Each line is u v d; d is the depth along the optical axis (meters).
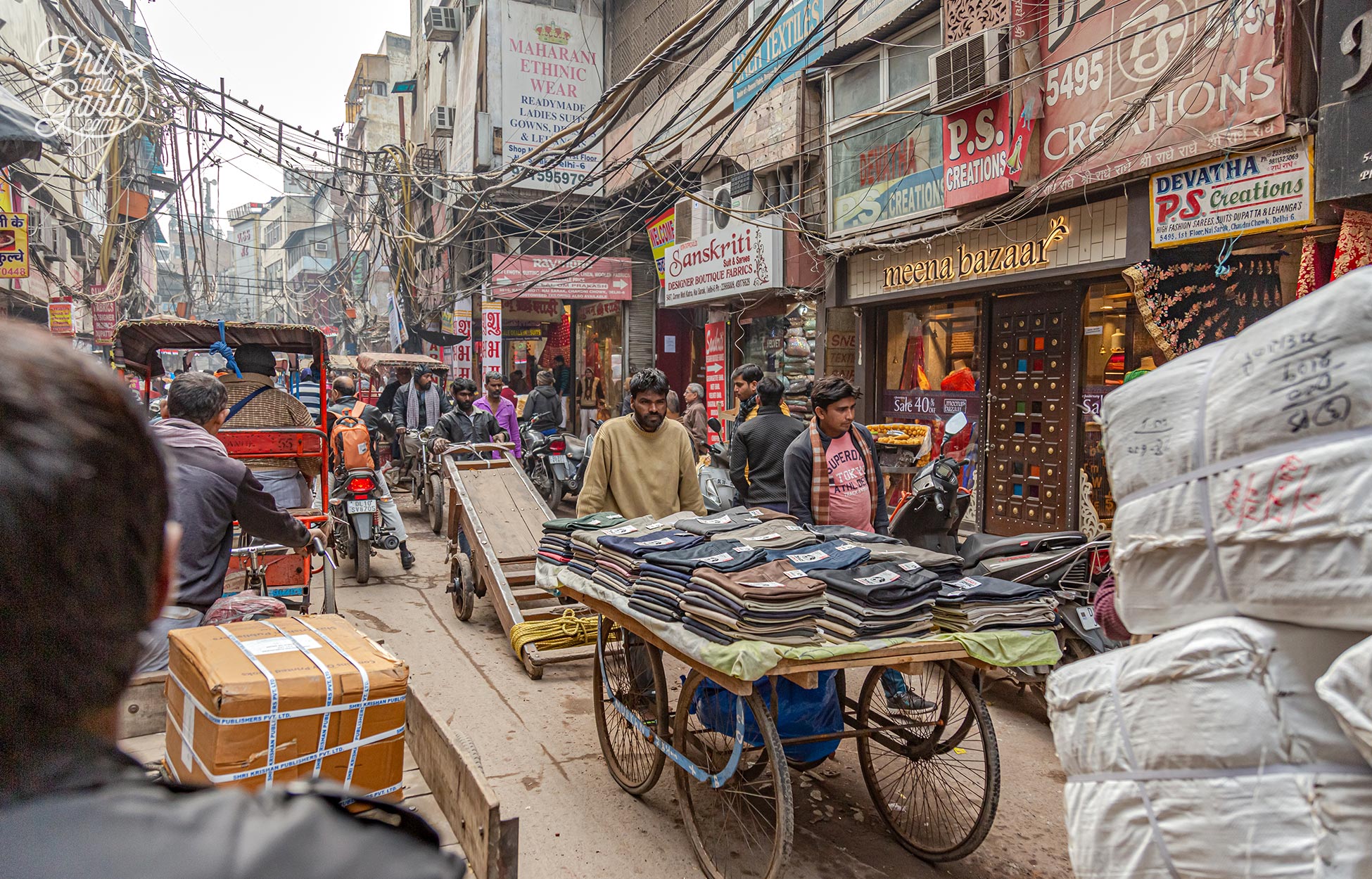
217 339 5.65
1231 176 5.41
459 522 6.25
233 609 2.95
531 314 19.28
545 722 4.23
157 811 0.56
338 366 17.48
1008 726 4.32
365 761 1.83
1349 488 1.22
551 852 3.07
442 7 20.78
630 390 4.29
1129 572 1.58
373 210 18.55
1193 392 1.49
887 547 3.17
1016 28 6.71
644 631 3.05
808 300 10.05
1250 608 1.36
